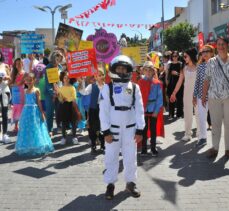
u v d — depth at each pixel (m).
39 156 7.52
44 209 4.89
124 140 5.18
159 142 8.48
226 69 6.67
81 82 8.15
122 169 6.51
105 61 9.10
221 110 6.89
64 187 5.68
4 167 6.79
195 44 35.53
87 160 7.15
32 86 7.70
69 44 10.11
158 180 5.91
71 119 8.42
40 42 11.24
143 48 9.07
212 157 7.09
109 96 5.09
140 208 4.86
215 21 31.33
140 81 7.23
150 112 7.22
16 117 10.00
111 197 5.17
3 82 8.84
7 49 15.95
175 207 4.88
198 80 7.87
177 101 11.77
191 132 8.82
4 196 5.36
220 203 4.97
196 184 5.69
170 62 11.84
